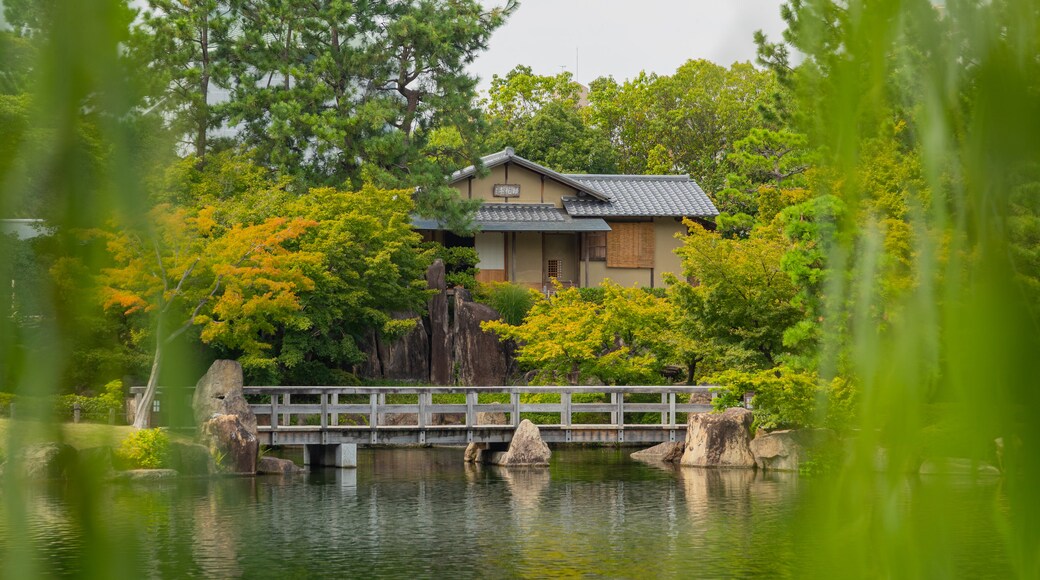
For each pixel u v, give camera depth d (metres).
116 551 1.23
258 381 29.56
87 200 1.18
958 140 1.06
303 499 21.02
